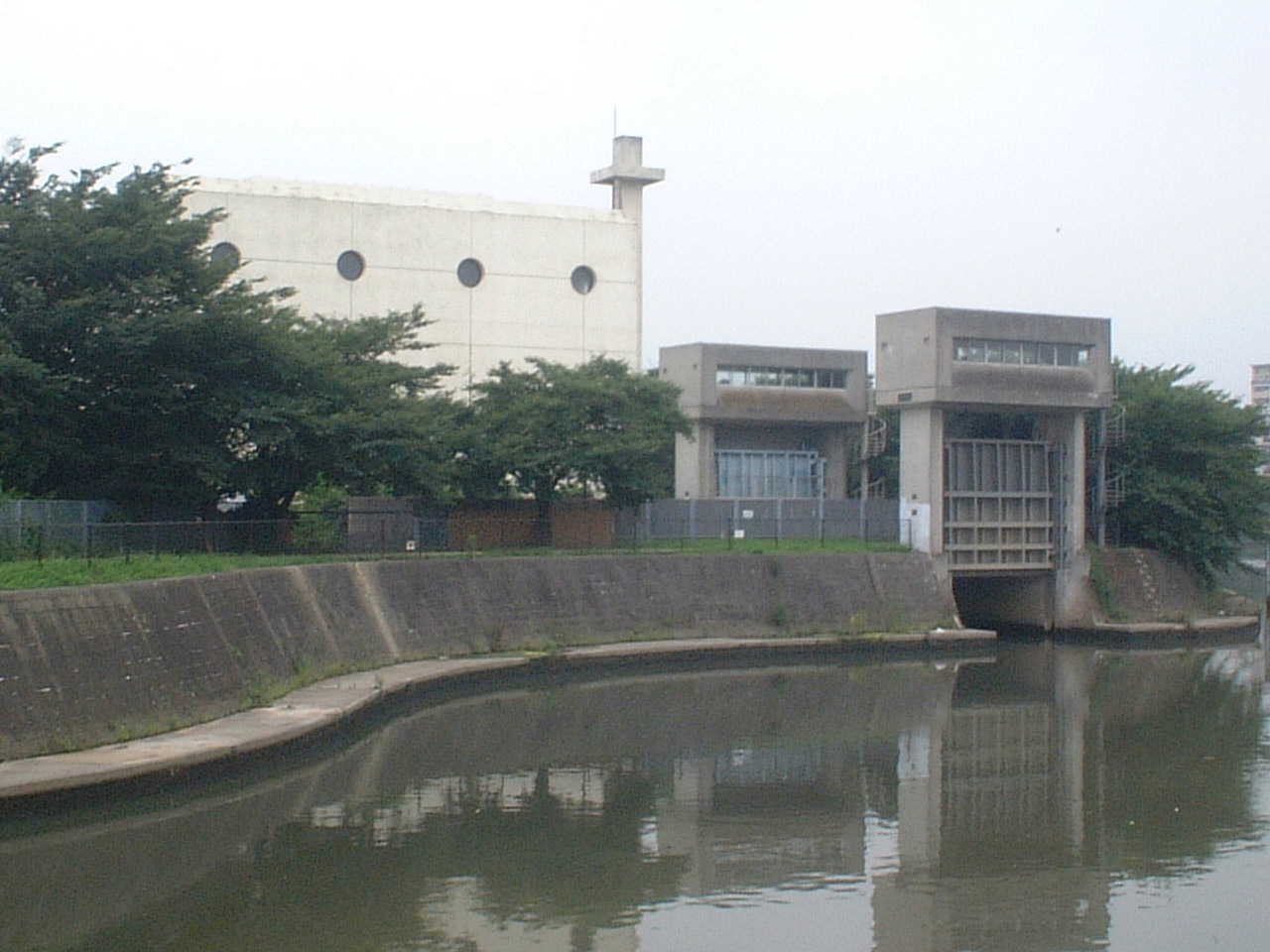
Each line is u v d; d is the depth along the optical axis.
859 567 68.12
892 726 46.72
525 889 28.58
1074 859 31.41
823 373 79.31
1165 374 78.62
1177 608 75.12
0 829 29.00
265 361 50.69
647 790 36.94
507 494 66.81
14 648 31.77
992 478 71.75
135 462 47.75
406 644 52.12
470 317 84.50
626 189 91.56
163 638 36.78
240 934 25.39
